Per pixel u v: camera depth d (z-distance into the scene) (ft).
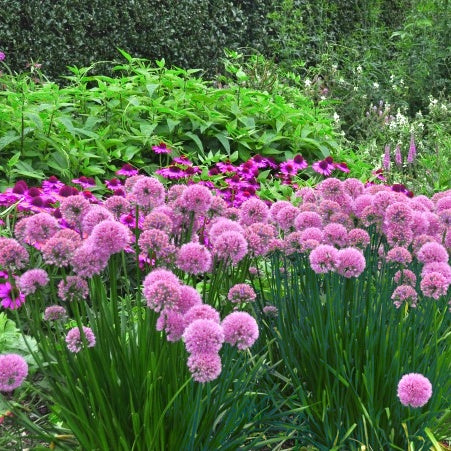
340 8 36.50
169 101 19.97
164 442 7.09
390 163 21.90
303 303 9.09
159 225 7.64
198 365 5.98
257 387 8.95
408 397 6.63
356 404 8.09
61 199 13.51
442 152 22.76
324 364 8.17
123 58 29.63
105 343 7.25
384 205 9.02
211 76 31.83
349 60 34.01
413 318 8.57
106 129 18.21
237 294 7.95
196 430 6.89
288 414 8.47
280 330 8.96
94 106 19.83
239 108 20.95
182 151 19.52
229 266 8.79
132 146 18.34
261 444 7.84
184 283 8.08
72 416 7.13
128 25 29.40
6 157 17.12
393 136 26.27
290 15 34.63
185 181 17.24
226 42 32.50
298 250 9.16
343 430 8.24
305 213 9.24
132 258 13.01
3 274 10.63
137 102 19.15
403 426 7.70
